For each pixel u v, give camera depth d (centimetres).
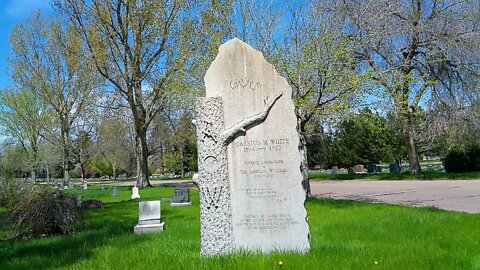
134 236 934
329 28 1836
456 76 3030
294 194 685
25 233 1100
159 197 2291
